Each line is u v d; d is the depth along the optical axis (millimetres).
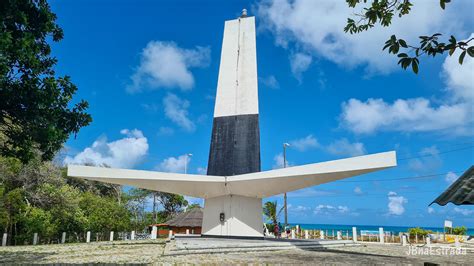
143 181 18062
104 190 41062
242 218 19891
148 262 11305
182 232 34844
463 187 4684
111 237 27125
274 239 20688
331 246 19656
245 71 22062
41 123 10234
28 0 9906
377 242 25781
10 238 22094
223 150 20688
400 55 3990
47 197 25094
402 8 4926
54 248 17172
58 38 10938
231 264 10805
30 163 23312
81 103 11141
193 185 18922
